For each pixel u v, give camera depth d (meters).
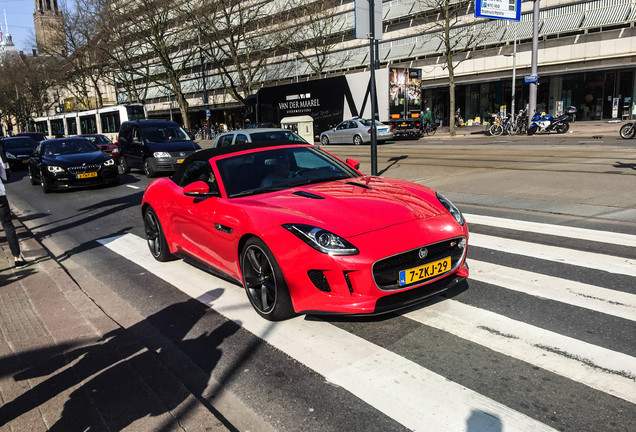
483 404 2.56
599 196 7.84
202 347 3.47
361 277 3.18
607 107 27.88
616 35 26.33
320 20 40.78
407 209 3.65
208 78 55.78
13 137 21.98
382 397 2.68
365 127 23.97
